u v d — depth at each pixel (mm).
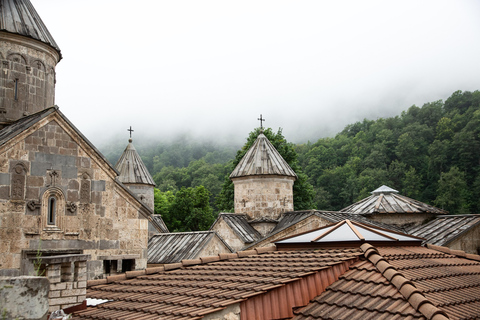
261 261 14383
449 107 118688
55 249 19766
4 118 22609
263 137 37062
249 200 34750
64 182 20453
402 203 32938
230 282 12195
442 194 82750
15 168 19188
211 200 115812
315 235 16109
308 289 11469
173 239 31625
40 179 19781
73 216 20594
